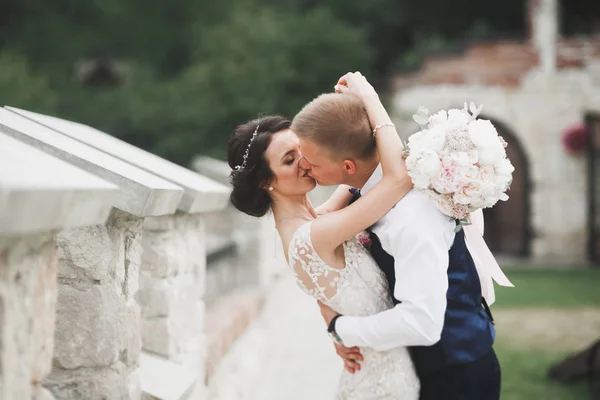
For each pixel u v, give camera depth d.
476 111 2.08
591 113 15.23
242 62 16.23
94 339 2.07
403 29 23.41
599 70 15.20
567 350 6.09
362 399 2.12
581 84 15.28
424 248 1.94
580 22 23.28
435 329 1.92
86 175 1.52
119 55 20.44
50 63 19.23
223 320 4.43
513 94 15.64
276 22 16.97
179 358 2.83
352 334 2.02
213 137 16.02
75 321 2.07
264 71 15.88
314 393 4.73
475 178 1.97
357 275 2.09
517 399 4.70
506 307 8.39
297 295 8.94
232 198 2.36
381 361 2.09
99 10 20.17
